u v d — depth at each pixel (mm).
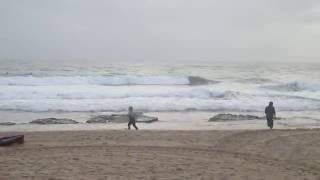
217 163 15875
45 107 34469
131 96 41719
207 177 13766
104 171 14375
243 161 16281
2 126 26359
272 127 25391
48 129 25469
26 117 30641
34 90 42500
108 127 26641
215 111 34938
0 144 18844
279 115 33031
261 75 86875
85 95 40844
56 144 19391
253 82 66875
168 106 35750
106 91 43281
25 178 13281
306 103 38656
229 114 31297
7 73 71188
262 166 15492
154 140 20547
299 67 134125
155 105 35844
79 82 54438
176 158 16672
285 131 23406
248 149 18703
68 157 16594
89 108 34719
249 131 23234
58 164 15367
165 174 14102
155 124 27875
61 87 47656
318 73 97562
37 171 14250
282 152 18172
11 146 18797
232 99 40688
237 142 20219
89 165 15250
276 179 13625
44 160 16016
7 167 14789
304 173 14508
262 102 38438
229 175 14062
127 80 57938
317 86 56125
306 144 19859
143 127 26531
